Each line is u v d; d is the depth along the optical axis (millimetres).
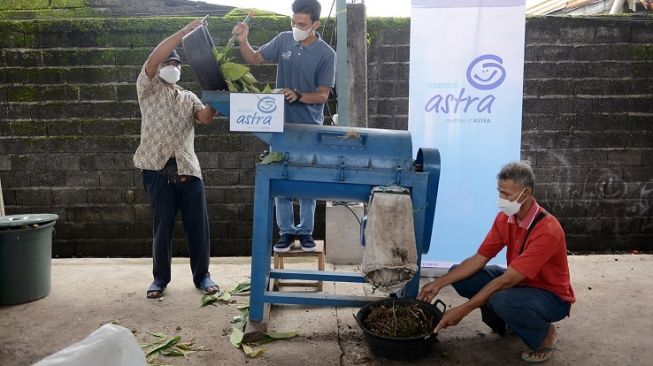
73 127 4543
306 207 3498
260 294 2822
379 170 2689
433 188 2754
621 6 5055
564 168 4543
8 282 3242
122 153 4582
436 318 2564
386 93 4465
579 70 4434
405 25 4395
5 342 2771
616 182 4570
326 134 2779
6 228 3182
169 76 3164
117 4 5273
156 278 3424
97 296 3438
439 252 3969
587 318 3066
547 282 2562
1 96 4492
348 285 3660
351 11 4105
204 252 3465
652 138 4523
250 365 2520
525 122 4496
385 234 2482
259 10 4738
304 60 3400
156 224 3330
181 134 3293
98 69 4480
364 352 2654
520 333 2527
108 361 1097
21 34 4430
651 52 4430
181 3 5320
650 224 4629
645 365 2527
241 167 4637
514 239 2635
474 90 3779
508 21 3695
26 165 4582
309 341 2775
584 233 4629
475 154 3840
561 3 6891
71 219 4656
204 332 2889
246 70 2805
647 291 3492
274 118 2701
